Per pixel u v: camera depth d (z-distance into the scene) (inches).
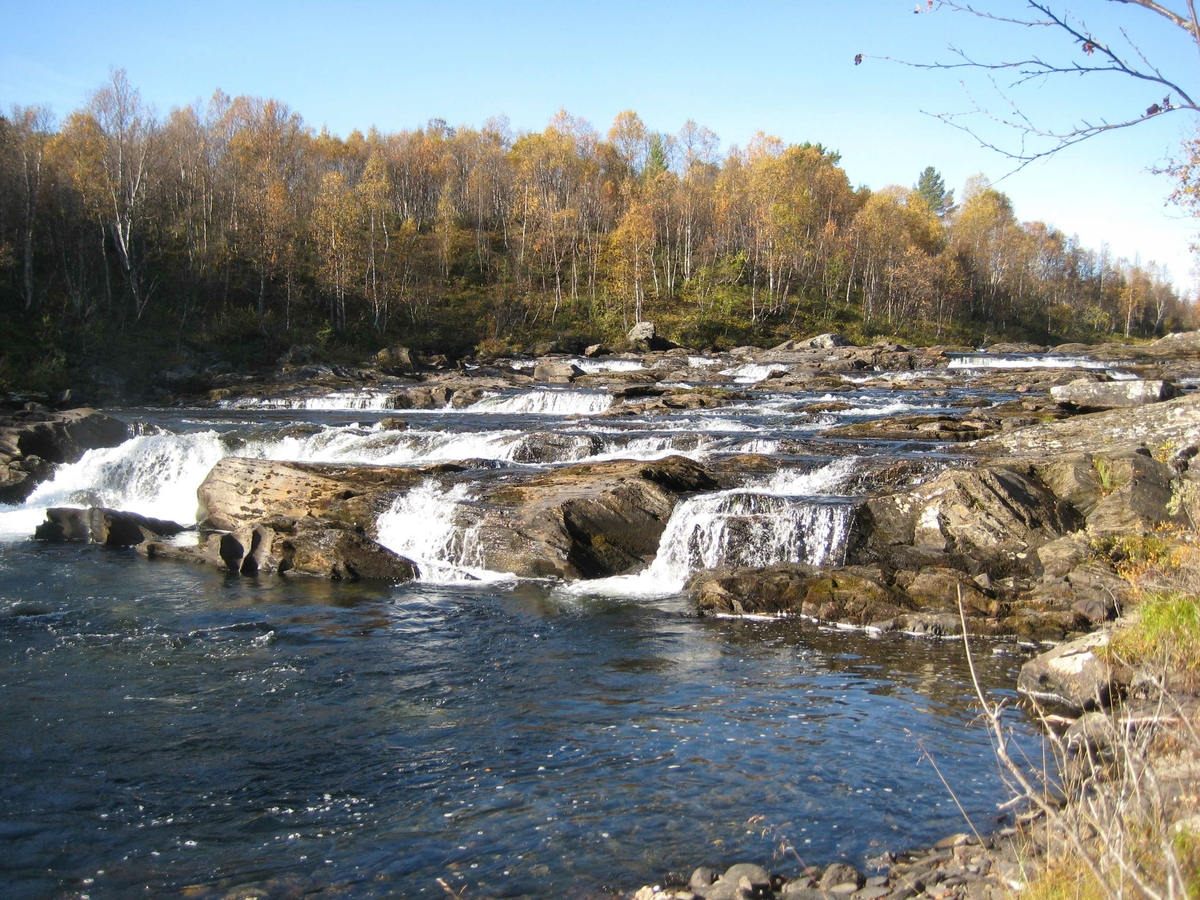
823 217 4092.0
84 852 280.8
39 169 2218.3
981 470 632.4
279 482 816.9
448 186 3791.8
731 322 3255.4
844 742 352.2
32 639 506.6
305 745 361.1
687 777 323.3
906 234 3816.4
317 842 284.0
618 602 593.9
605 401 1448.1
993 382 1515.7
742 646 489.7
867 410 1176.8
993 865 239.9
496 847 276.4
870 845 270.7
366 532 751.1
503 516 698.2
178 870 269.4
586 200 3853.3
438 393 1622.8
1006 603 523.8
